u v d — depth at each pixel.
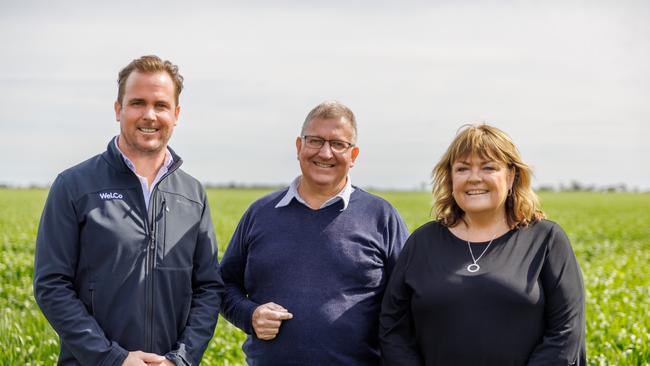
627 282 13.24
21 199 57.75
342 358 4.86
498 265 4.41
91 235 4.41
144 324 4.48
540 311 4.34
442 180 4.82
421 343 4.57
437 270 4.53
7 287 12.34
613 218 41.78
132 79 4.57
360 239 5.03
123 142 4.69
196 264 4.89
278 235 5.08
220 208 48.00
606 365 7.17
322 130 4.98
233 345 8.06
